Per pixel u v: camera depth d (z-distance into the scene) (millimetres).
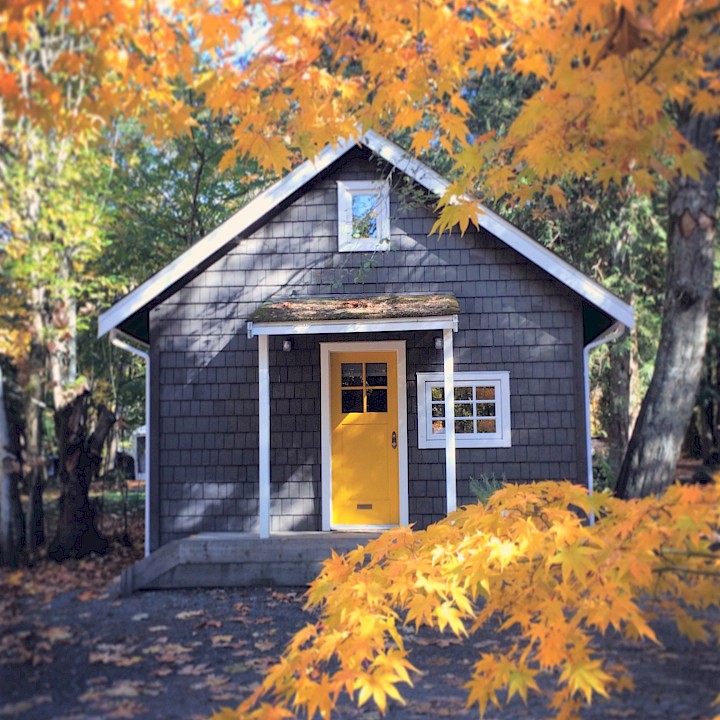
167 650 4090
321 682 2326
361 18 3090
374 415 7910
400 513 7645
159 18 2895
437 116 3619
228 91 3234
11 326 4484
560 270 7410
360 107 3516
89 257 5223
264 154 3484
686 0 2396
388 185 7445
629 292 7605
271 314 7117
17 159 3949
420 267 7758
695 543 2158
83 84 2912
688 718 2463
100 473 7109
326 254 7824
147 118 3211
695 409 3125
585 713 2723
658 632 2961
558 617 2238
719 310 3189
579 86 2617
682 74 2521
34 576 4406
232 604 5820
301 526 7660
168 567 6574
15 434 4508
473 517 2645
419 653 3934
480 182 3406
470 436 7656
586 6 2500
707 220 3053
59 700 3217
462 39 3049
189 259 7547
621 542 2215
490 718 3027
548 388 7605
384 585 2582
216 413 7742
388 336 7828
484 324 7699
